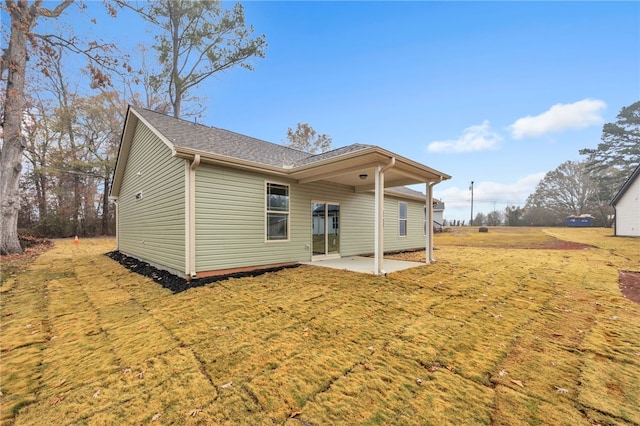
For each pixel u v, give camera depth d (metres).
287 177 7.90
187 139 6.50
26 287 5.60
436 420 1.89
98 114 20.34
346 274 6.62
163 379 2.39
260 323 3.62
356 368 2.56
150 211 8.02
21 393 2.22
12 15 9.14
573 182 34.22
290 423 1.87
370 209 11.11
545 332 3.36
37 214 20.75
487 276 6.48
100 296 4.91
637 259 9.23
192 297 4.74
